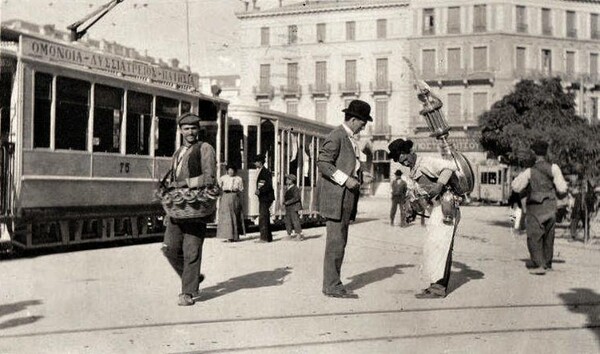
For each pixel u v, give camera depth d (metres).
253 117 18.70
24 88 11.57
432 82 59.72
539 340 5.82
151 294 7.90
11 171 11.49
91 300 7.46
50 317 6.53
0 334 5.81
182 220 7.27
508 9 58.69
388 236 18.33
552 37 60.06
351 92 61.88
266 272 10.05
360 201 48.66
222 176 16.16
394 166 59.81
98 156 13.15
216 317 6.63
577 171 18.88
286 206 16.75
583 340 5.84
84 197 12.80
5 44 11.73
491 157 25.52
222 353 5.26
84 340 5.63
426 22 60.00
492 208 42.62
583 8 60.88
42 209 11.89
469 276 10.00
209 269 10.36
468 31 59.09
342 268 10.90
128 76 14.02
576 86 59.91
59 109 12.27
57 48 12.22
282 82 64.31
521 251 14.38
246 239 16.36
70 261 11.04
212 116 17.28
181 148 7.53
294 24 63.62
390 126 60.62
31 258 11.44
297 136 21.02
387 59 61.12
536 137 20.84
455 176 7.96
